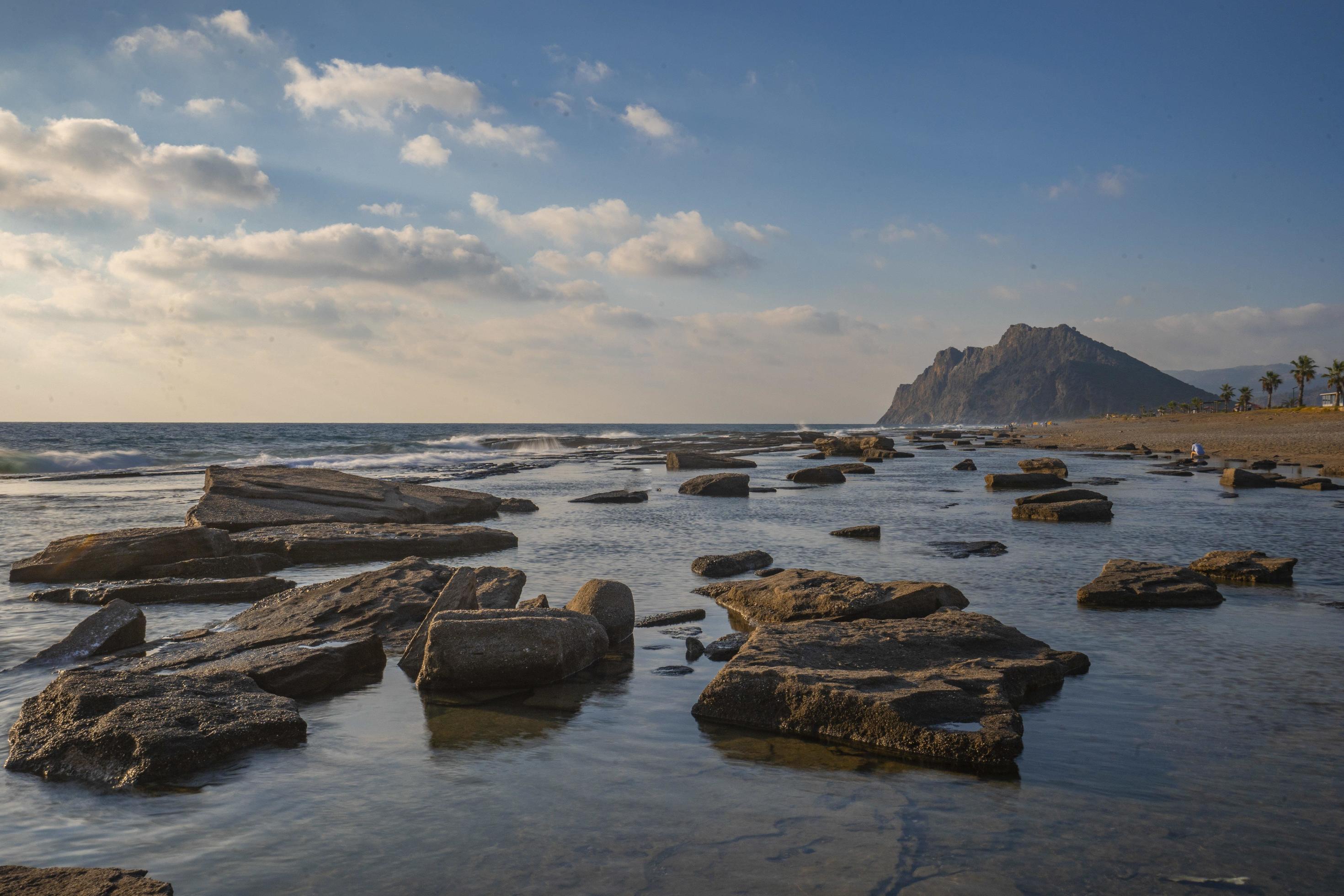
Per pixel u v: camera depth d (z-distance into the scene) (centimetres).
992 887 436
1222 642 984
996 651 872
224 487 2250
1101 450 6444
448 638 835
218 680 768
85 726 650
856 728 673
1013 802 547
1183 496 2866
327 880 446
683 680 855
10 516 2398
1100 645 969
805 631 896
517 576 1118
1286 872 455
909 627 916
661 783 581
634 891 429
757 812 530
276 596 1220
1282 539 1848
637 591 1320
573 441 9412
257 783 585
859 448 5975
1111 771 603
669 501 2902
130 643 998
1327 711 738
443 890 432
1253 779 588
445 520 2327
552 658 841
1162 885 439
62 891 420
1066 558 1622
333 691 830
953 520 2283
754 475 4222
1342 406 12575
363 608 1103
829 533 2009
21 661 961
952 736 628
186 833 507
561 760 629
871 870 453
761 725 711
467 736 689
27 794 573
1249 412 14925
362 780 588
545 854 472
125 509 2589
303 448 7406
